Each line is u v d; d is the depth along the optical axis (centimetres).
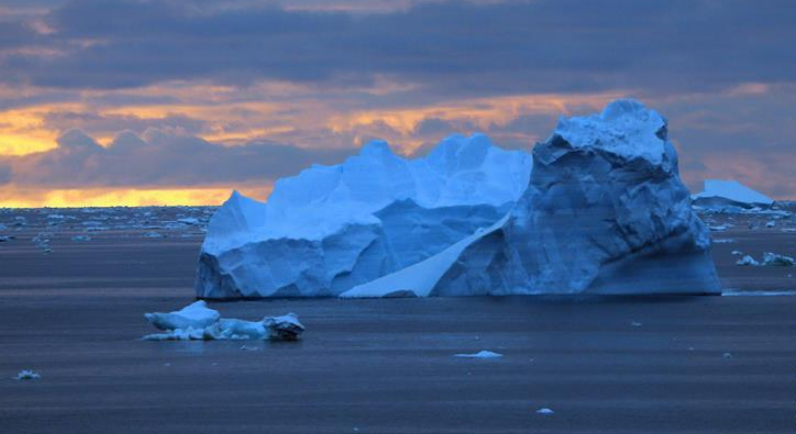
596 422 10594
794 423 10556
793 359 14112
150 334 17112
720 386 12294
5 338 17025
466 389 12162
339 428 10388
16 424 10638
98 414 11025
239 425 10538
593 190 19838
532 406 11294
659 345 15300
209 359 14262
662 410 11094
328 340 16000
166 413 11056
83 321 19375
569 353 14662
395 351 14912
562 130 19925
